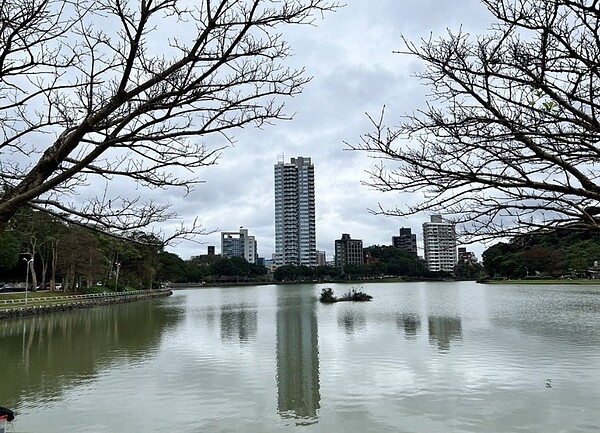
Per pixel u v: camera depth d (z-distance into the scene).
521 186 4.21
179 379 17.02
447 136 4.68
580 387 14.80
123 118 4.31
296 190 189.00
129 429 12.13
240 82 4.51
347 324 33.06
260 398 14.43
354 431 11.64
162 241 5.37
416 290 89.75
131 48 4.10
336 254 174.88
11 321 39.06
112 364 20.11
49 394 15.45
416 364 18.39
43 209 4.82
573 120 4.08
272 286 139.38
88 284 68.56
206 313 46.41
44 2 4.69
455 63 4.58
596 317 33.72
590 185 4.19
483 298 57.94
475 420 12.20
